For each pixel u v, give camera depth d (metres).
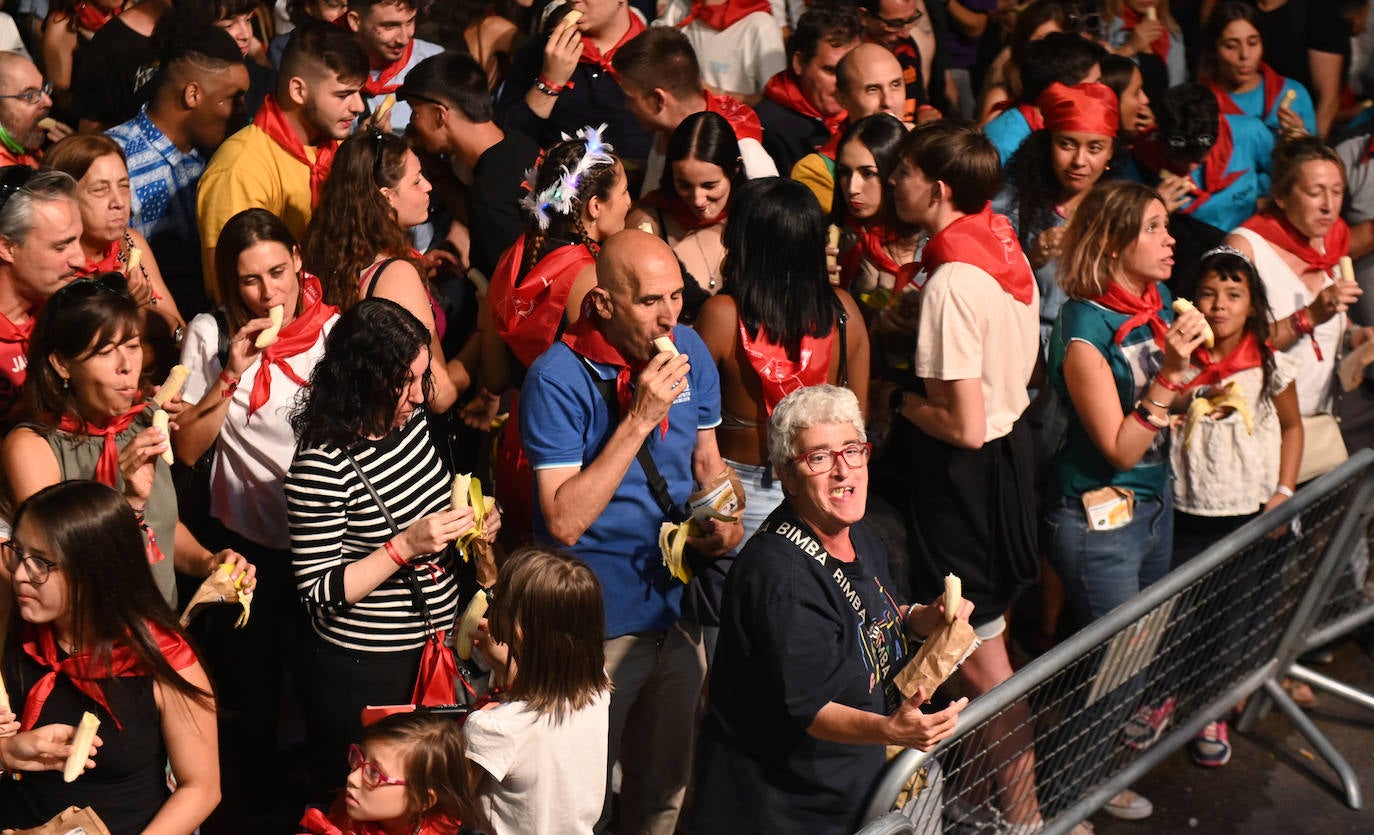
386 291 17.22
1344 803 19.16
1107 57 23.84
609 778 15.27
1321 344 20.23
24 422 13.50
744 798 12.70
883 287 19.14
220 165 19.28
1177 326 16.19
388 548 13.88
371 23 23.53
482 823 12.98
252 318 15.84
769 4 28.06
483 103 20.20
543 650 12.43
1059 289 20.38
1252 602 18.77
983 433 15.97
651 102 20.78
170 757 12.33
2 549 11.62
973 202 16.33
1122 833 18.39
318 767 16.16
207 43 19.84
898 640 12.90
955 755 14.09
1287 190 19.88
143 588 11.66
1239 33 26.00
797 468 12.08
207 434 15.18
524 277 17.05
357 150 17.45
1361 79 30.61
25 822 12.08
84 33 25.34
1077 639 14.90
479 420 20.09
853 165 18.88
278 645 16.30
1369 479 18.92
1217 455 18.41
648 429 13.57
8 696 11.77
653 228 18.56
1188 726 18.72
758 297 15.46
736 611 12.29
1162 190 22.80
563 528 13.77
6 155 19.45
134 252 17.23
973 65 31.86
